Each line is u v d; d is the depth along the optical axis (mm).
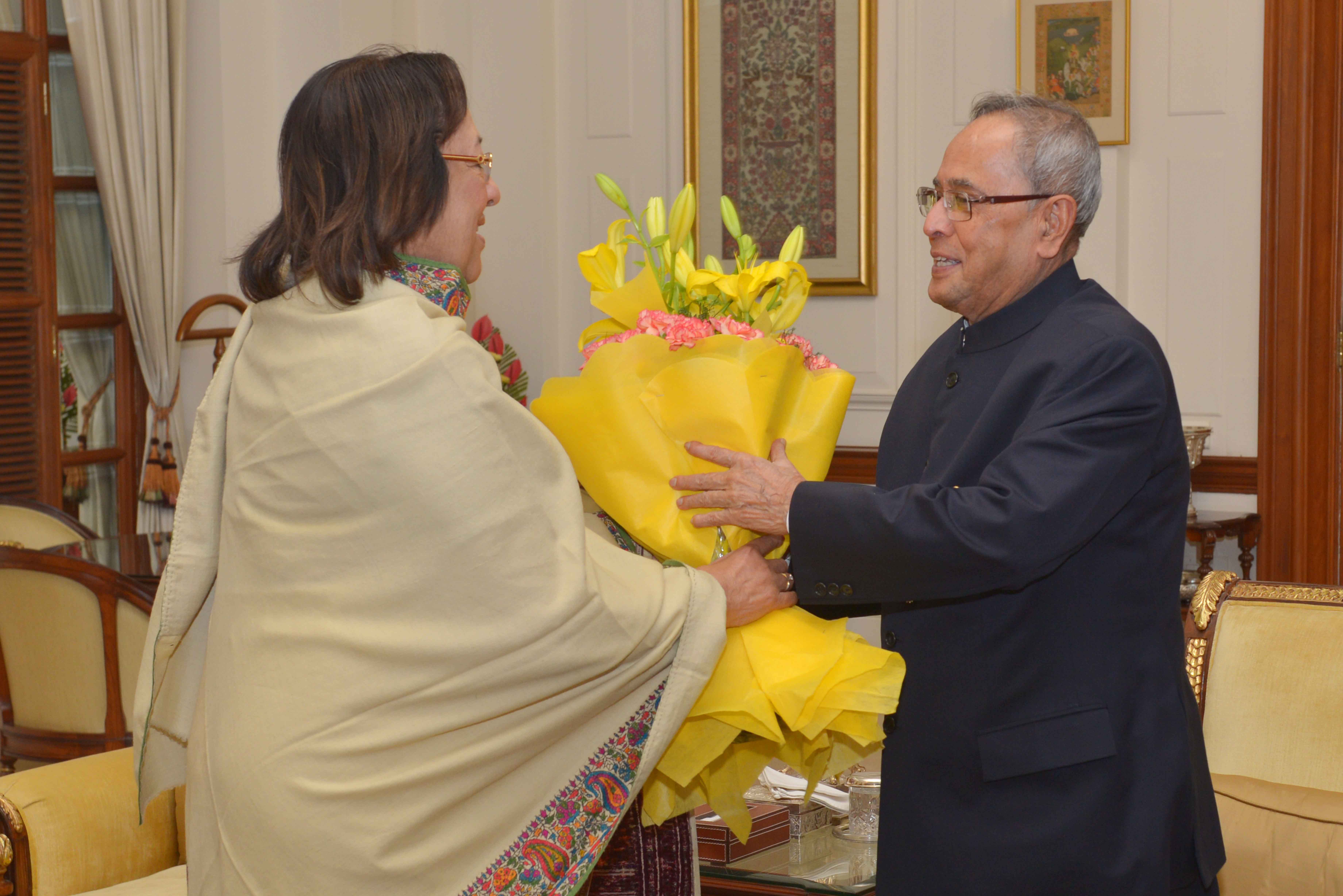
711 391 1749
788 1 5375
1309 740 2531
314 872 1483
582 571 1526
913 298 5250
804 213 5410
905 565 1679
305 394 1524
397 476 1482
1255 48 4691
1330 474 4684
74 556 3863
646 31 5652
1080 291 1918
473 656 1494
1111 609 1778
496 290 5891
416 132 1589
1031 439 1699
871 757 2537
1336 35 4555
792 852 2307
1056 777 1738
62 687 3475
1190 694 1897
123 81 5016
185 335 5160
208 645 1621
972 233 1878
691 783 1814
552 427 1798
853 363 5379
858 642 1775
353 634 1493
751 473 1742
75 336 5250
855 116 5285
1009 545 1646
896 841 1850
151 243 5160
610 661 1559
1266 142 4652
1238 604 2697
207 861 1569
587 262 1933
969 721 1790
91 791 2445
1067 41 4852
